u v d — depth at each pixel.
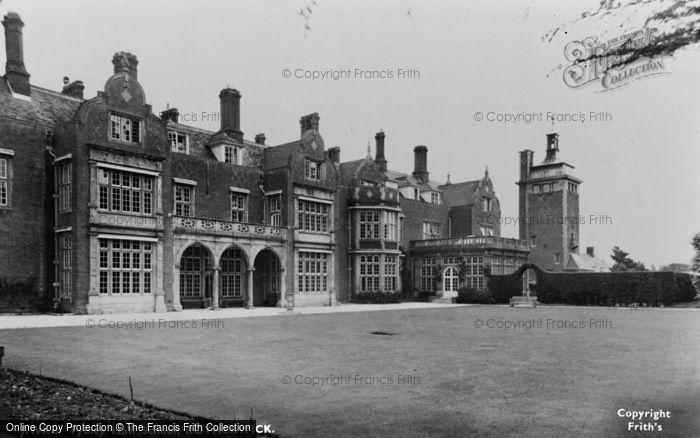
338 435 5.39
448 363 9.59
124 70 24.25
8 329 15.23
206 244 26.19
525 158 49.81
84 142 22.38
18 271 22.22
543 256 48.03
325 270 33.19
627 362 9.73
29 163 22.81
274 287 30.92
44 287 23.02
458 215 46.06
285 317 21.30
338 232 34.88
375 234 35.94
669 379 8.12
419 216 43.12
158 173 24.78
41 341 12.46
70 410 6.04
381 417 6.05
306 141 32.09
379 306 32.34
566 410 6.30
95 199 22.48
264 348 11.52
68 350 11.04
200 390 7.37
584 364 9.51
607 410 6.30
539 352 11.07
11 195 22.11
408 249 41.59
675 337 14.14
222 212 29.08
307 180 31.92
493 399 6.86
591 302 34.12
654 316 23.12
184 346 11.77
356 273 35.50
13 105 23.08
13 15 23.92
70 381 7.71
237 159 31.33
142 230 23.92
